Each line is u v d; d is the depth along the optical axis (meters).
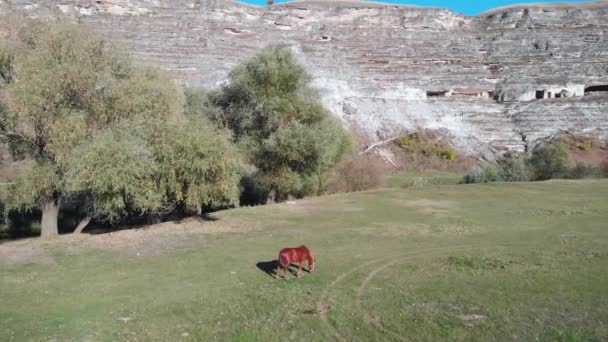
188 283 13.79
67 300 12.39
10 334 10.23
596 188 36.94
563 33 99.56
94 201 20.17
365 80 89.38
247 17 95.44
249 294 12.75
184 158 20.95
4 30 21.39
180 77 75.38
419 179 53.50
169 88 23.50
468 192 35.16
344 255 17.06
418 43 98.94
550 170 51.91
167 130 21.42
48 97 19.80
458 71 93.25
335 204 29.88
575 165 55.41
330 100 81.25
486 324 10.34
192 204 22.17
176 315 11.36
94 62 21.84
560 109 83.38
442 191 35.72
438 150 75.50
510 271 14.48
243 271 14.98
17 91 19.19
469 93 91.12
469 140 79.75
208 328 10.59
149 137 21.03
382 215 25.94
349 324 10.60
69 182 19.11
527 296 12.08
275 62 32.88
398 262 15.98
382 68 92.56
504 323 10.36
